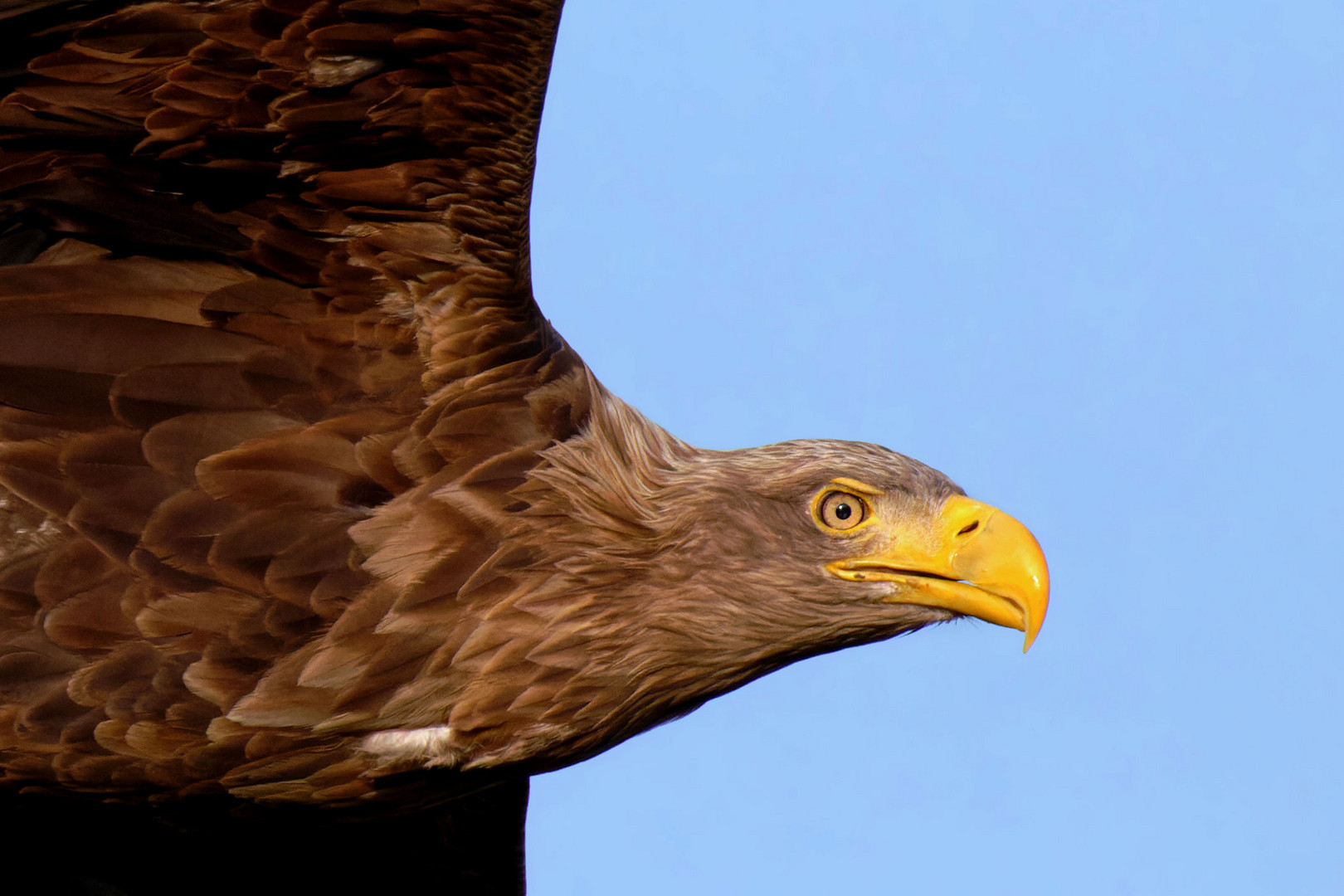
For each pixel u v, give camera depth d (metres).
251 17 9.52
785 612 11.03
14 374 9.71
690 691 11.02
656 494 10.86
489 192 10.06
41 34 9.55
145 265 10.16
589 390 10.78
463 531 10.10
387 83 9.77
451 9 9.52
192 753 9.84
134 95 9.76
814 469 11.23
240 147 9.90
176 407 9.82
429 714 10.12
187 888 13.04
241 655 9.72
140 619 9.60
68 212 10.15
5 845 12.24
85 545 9.59
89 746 9.71
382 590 9.92
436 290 10.27
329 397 10.05
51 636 9.54
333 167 10.02
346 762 10.12
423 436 10.14
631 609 10.62
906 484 11.32
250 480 9.80
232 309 10.04
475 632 10.13
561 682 10.38
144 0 9.48
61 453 9.64
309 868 13.42
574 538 10.41
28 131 9.91
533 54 9.67
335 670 9.85
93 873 12.68
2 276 9.93
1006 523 11.27
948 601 11.17
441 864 13.74
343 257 10.19
